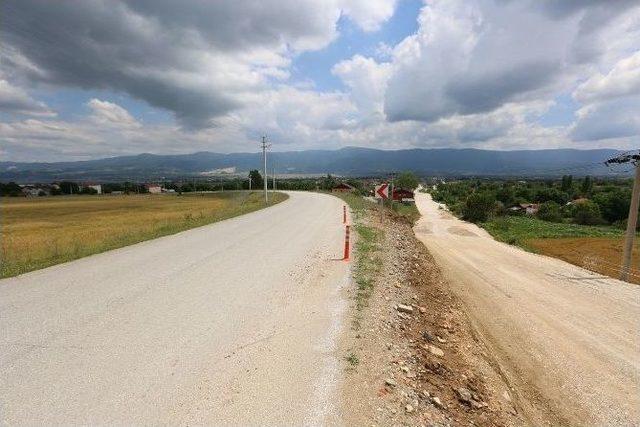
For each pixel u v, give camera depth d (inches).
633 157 693.3
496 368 324.2
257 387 214.2
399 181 5142.7
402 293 430.3
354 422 190.9
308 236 722.8
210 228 839.7
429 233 1510.8
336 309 335.3
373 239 728.3
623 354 390.9
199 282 407.8
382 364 252.2
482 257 963.3
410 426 195.6
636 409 294.4
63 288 383.6
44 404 193.8
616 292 629.0
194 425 182.1
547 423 268.4
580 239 1374.3
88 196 4987.7
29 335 272.7
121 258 524.4
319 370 234.2
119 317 307.6
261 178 4658.0
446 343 329.4
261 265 486.3
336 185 3882.9
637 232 1622.8
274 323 301.0
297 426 184.5
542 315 508.1
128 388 209.0
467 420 220.4
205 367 232.8
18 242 1016.2
